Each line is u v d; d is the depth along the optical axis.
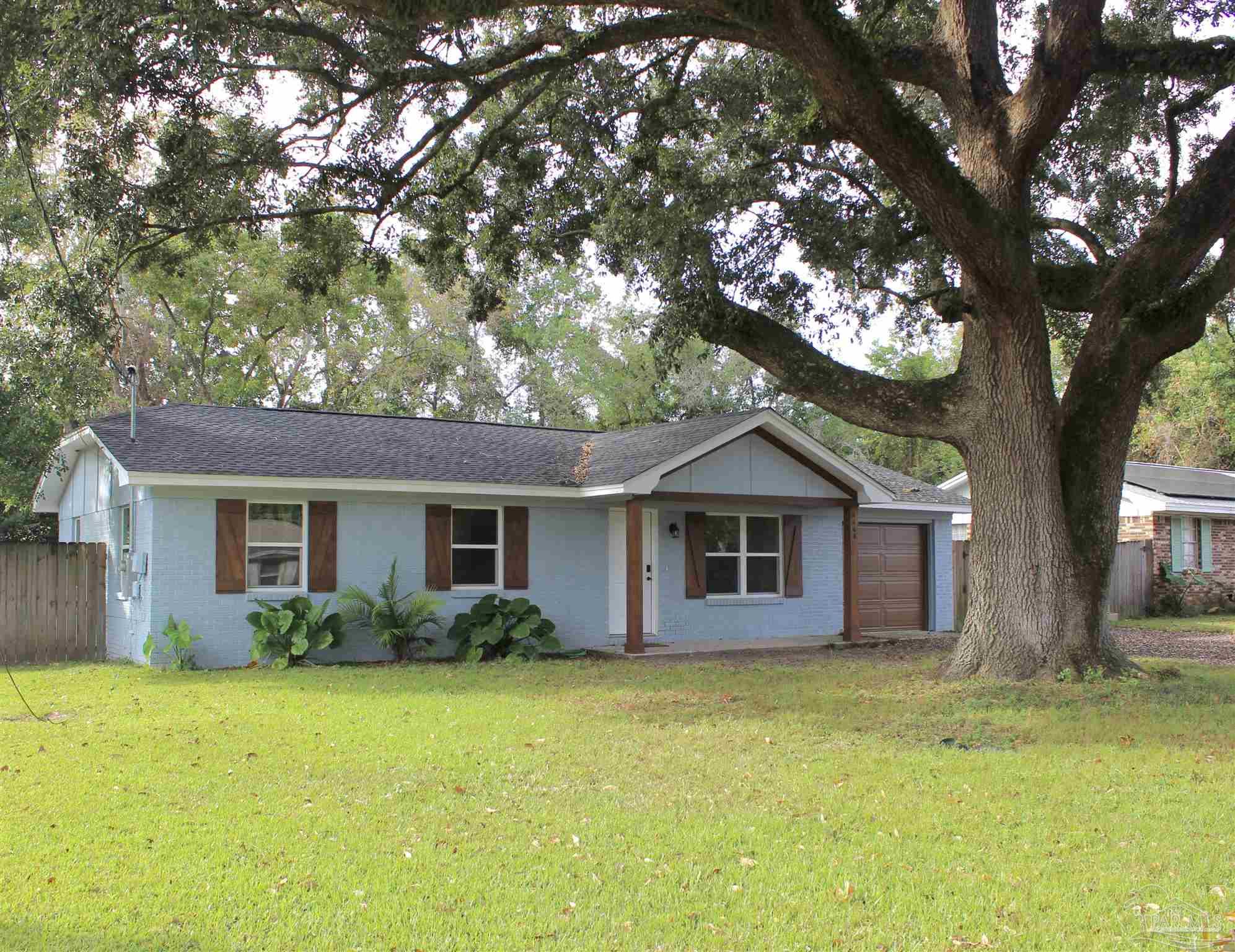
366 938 4.79
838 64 9.73
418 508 17.45
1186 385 42.09
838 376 13.29
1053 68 11.70
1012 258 11.74
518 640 17.17
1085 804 7.21
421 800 7.23
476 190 16.27
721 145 14.49
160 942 4.69
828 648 19.03
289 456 16.67
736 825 6.66
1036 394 12.59
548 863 5.88
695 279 13.09
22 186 18.28
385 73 13.04
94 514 19.72
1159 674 13.19
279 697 12.14
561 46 13.02
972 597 13.23
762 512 20.92
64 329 12.84
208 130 12.23
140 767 8.19
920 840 6.38
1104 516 12.88
